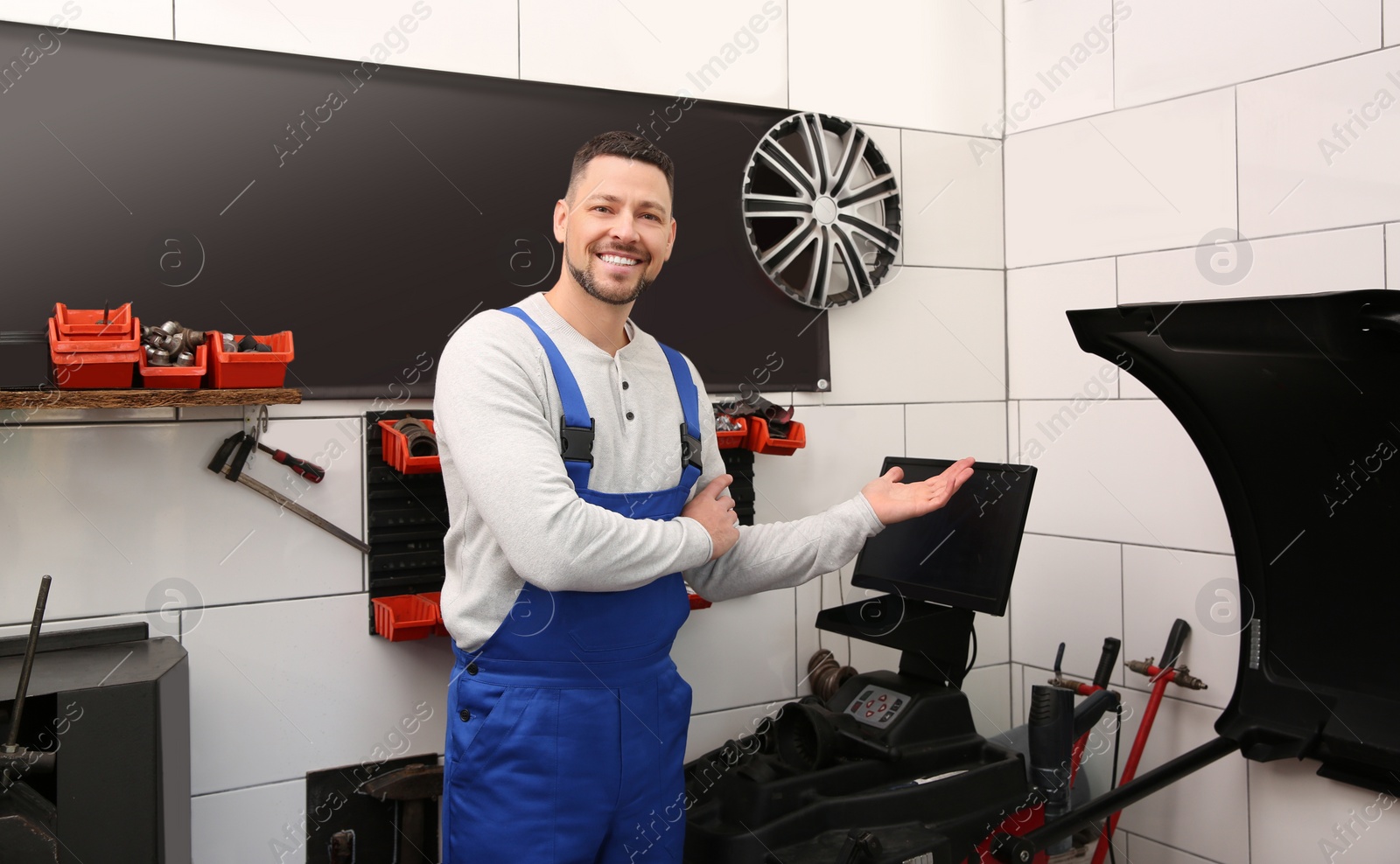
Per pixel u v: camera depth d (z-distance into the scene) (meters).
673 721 1.49
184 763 1.62
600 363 1.43
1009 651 2.79
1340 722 1.83
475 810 1.40
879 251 2.56
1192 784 2.35
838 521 1.51
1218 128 2.27
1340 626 1.83
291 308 1.90
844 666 2.43
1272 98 2.17
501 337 1.34
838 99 2.53
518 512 1.22
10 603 1.70
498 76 2.11
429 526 2.02
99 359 1.53
